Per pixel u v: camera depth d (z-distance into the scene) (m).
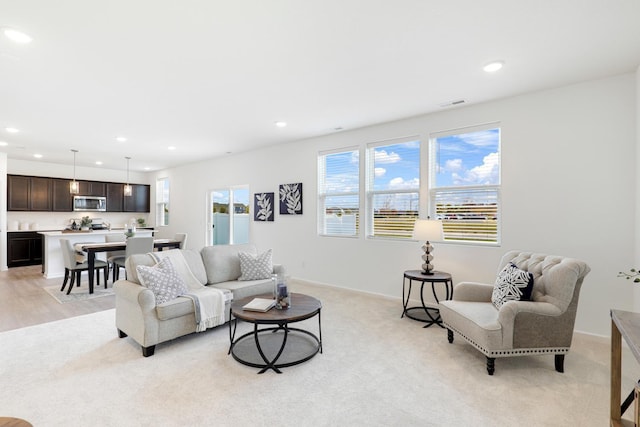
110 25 2.12
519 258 2.99
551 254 3.28
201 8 1.95
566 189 3.20
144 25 2.13
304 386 2.25
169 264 3.19
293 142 5.64
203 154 6.82
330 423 1.87
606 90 3.00
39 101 3.56
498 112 3.57
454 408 2.01
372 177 4.71
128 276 3.17
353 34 2.26
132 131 4.89
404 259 4.32
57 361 2.60
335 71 2.86
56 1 1.86
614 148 2.97
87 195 8.32
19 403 2.04
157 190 9.23
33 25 2.11
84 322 3.53
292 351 2.80
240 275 3.96
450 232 3.98
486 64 2.73
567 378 2.37
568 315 2.44
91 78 2.97
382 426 1.84
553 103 3.25
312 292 4.85
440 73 2.90
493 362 2.39
